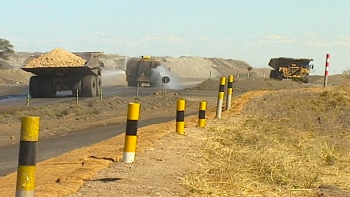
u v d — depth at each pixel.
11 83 123.12
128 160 14.89
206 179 13.45
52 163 15.29
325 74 40.81
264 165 15.13
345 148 21.34
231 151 17.14
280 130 23.33
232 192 12.65
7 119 34.94
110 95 61.03
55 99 53.28
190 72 186.88
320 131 27.19
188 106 47.16
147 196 11.59
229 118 27.06
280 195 13.04
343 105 30.80
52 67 53.69
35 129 8.77
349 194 13.53
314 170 15.99
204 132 21.56
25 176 8.73
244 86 72.56
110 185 12.37
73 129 31.75
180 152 16.86
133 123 14.92
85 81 55.84
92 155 16.05
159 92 55.16
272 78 88.44
